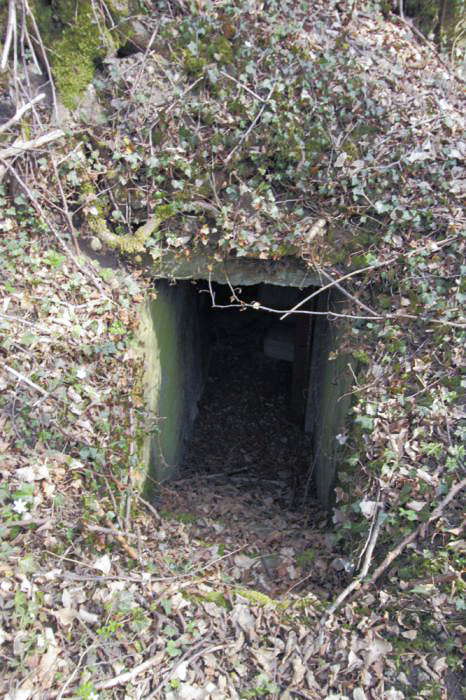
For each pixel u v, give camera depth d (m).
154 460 5.23
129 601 3.38
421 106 4.42
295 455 7.26
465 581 3.39
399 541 3.66
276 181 4.30
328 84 4.26
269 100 4.16
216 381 8.59
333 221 4.28
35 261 4.25
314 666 3.26
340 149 4.16
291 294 8.66
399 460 3.82
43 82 4.35
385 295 4.20
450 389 3.89
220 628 3.43
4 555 3.22
